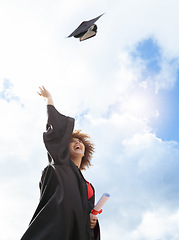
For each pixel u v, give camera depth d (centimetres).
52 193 356
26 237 323
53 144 369
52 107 388
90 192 400
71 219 339
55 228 327
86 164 470
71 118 392
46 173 370
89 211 372
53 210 336
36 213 349
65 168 366
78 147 431
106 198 359
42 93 405
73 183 360
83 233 341
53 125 375
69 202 343
